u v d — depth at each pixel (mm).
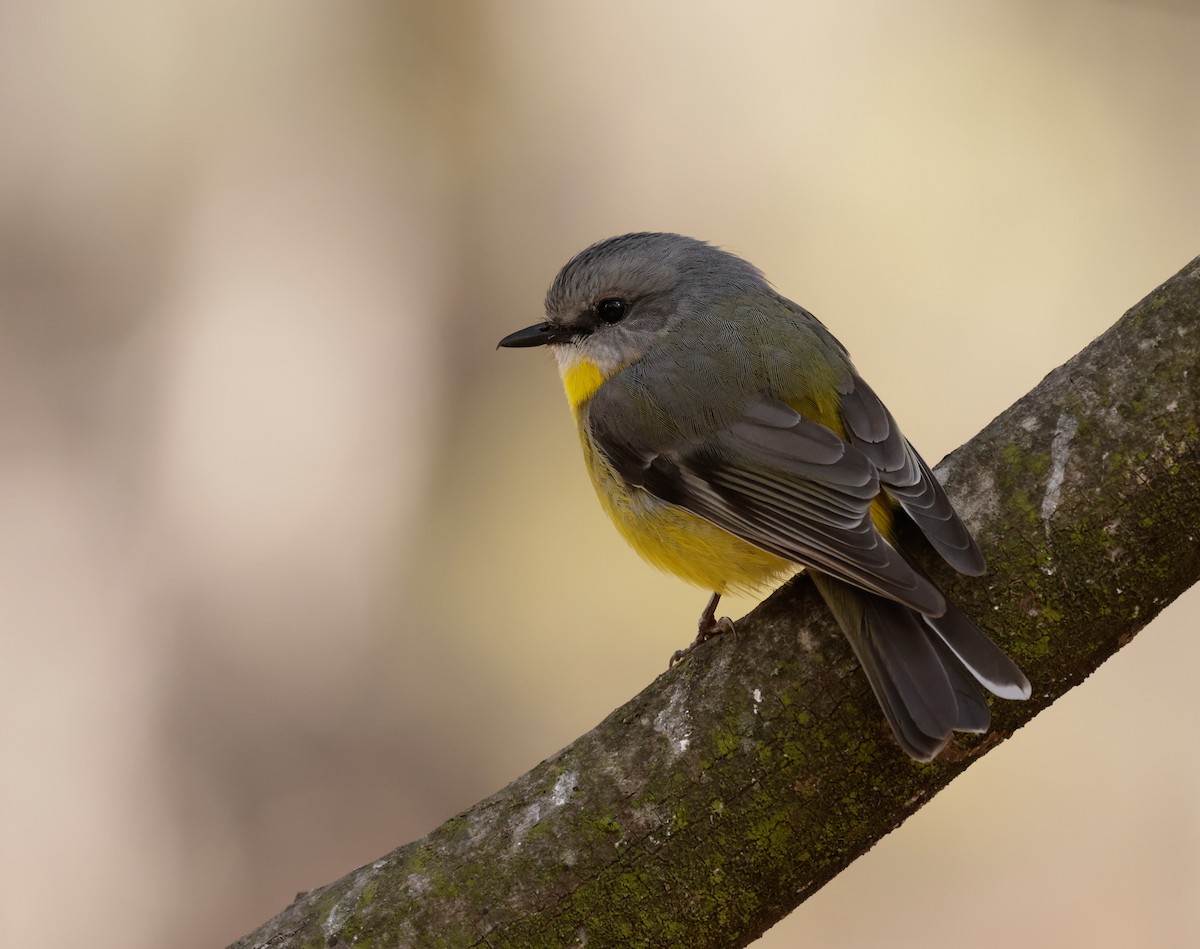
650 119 14992
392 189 14570
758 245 14703
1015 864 12031
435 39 14703
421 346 14367
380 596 13430
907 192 14680
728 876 5117
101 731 12227
